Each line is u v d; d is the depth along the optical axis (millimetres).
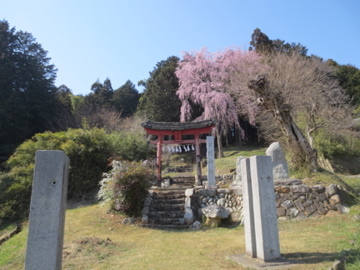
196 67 21766
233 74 19219
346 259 3570
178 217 7762
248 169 4289
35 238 2795
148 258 4434
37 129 22219
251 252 4008
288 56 17781
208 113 20547
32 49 23953
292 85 13438
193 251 4793
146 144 16047
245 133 25969
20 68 22250
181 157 22531
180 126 12102
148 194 8586
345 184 8578
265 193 3963
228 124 22656
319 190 7602
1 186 9844
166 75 26438
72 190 10930
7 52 21906
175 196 8875
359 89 22203
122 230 6641
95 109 26219
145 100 28750
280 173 8344
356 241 4453
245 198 4281
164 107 25109
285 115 9703
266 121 15727
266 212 3900
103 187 8445
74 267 4090
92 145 11820
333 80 19906
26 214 9211
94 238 5500
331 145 15453
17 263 4742
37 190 2920
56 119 22578
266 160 4086
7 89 20812
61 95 30703
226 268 3684
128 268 3941
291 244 4676
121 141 14453
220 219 7293
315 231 5602
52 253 2771
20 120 20312
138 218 7625
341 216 6777
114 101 31703
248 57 19156
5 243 6512
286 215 7141
